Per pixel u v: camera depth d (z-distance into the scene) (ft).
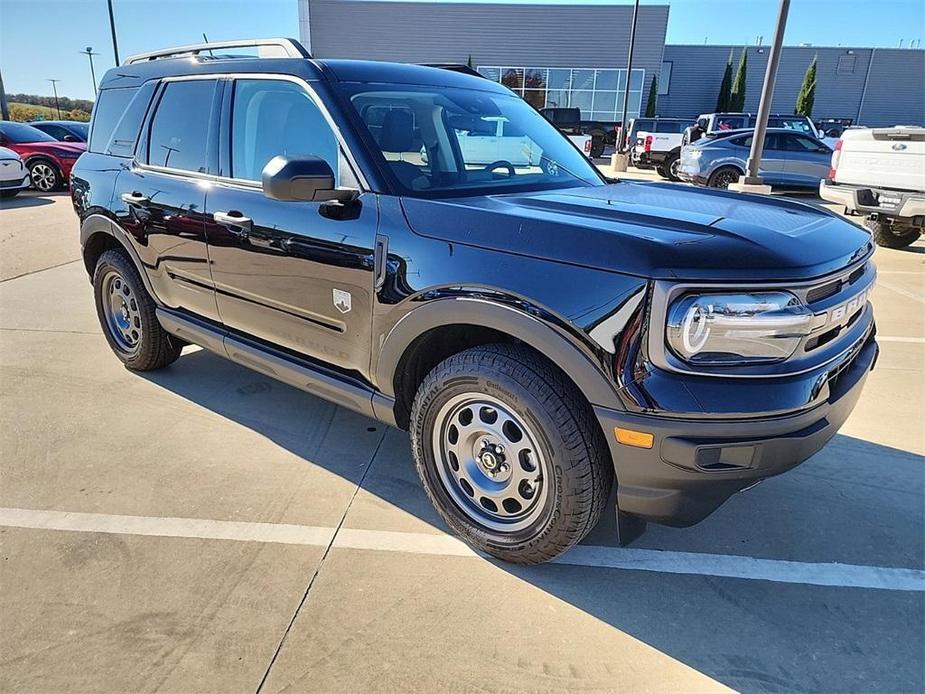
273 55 10.59
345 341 9.09
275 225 9.50
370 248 8.35
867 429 12.02
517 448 7.72
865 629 7.33
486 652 6.89
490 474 8.15
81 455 10.70
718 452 6.54
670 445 6.54
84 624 7.13
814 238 7.38
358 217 8.54
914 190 24.54
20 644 6.84
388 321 8.30
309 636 7.04
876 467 10.72
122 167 12.85
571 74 107.45
